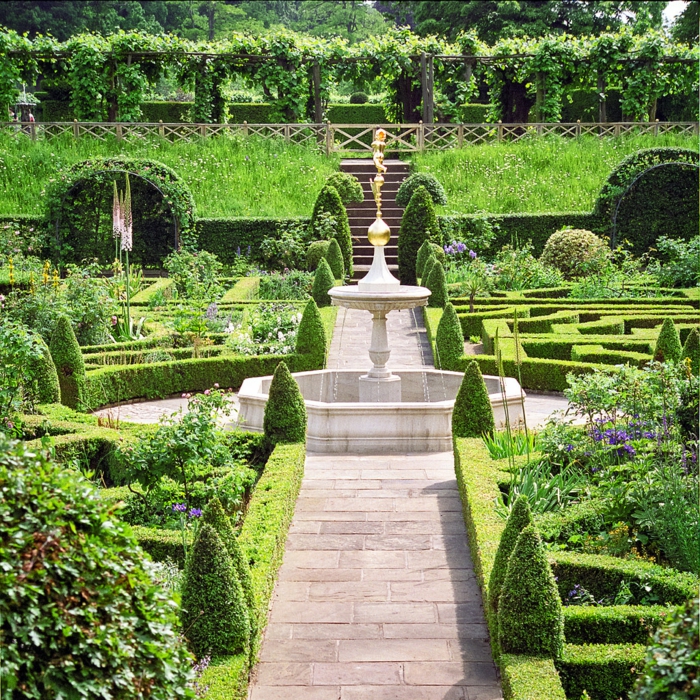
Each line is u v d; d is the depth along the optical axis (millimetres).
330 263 18828
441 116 31531
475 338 14672
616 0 37594
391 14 43719
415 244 19484
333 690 4750
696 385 7195
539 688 4258
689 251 18969
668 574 5395
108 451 8031
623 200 22016
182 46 27328
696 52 28625
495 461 7582
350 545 6656
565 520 6336
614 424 7336
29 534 2883
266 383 10406
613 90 36375
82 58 26641
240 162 24500
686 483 6070
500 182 24016
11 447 3160
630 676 4590
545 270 18625
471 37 28781
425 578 6102
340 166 25094
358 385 10984
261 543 5973
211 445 6859
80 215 21016
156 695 3117
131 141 24938
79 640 2873
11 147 24031
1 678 2629
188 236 21016
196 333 12586
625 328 14320
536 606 4617
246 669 4695
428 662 5031
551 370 11703
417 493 7805
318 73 28281
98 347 12570
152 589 3189
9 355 8180
